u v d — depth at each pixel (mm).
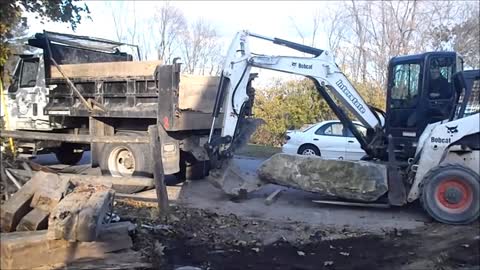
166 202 7672
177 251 6426
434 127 8641
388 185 8875
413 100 10000
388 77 10406
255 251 6664
